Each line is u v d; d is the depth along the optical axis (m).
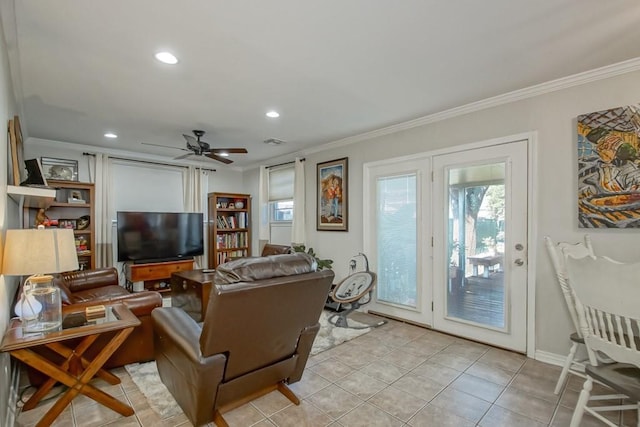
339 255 4.61
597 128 2.46
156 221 5.16
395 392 2.24
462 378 2.44
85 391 1.92
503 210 2.99
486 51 2.19
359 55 2.24
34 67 2.36
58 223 4.33
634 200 2.31
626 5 1.70
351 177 4.44
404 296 3.81
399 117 3.56
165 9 1.72
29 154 4.39
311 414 2.00
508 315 2.94
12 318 2.20
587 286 1.57
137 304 2.58
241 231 6.32
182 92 2.85
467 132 3.25
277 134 4.26
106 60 2.28
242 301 1.60
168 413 2.01
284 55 2.23
